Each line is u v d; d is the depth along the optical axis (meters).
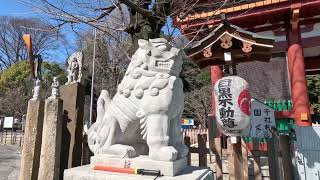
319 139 4.74
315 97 17.33
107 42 12.35
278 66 7.66
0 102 22.95
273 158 3.98
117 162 2.51
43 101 3.83
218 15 6.86
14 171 9.08
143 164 2.39
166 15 5.48
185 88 20.08
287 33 7.34
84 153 4.46
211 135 4.37
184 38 7.23
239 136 4.00
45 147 3.51
